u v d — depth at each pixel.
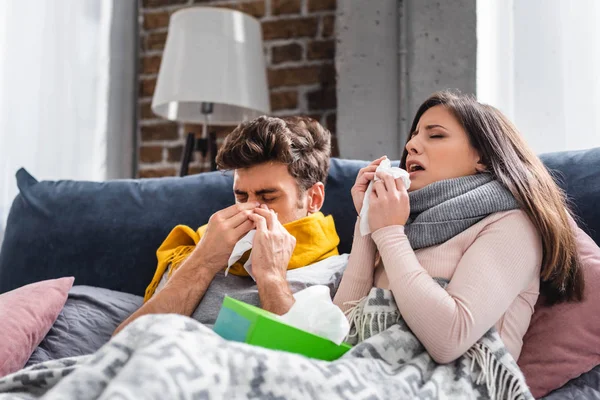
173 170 2.68
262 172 1.32
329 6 2.51
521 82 2.13
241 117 2.41
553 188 1.17
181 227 1.47
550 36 2.10
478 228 1.10
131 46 2.72
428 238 1.13
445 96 1.25
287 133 1.33
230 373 0.75
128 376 0.66
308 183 1.37
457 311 0.98
